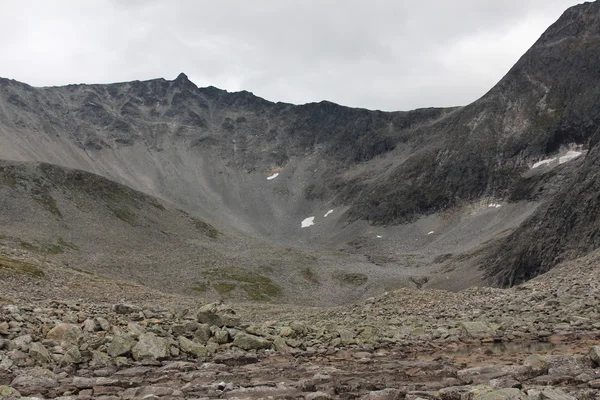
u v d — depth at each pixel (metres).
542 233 124.94
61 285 62.91
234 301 142.62
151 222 198.75
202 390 14.25
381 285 172.00
